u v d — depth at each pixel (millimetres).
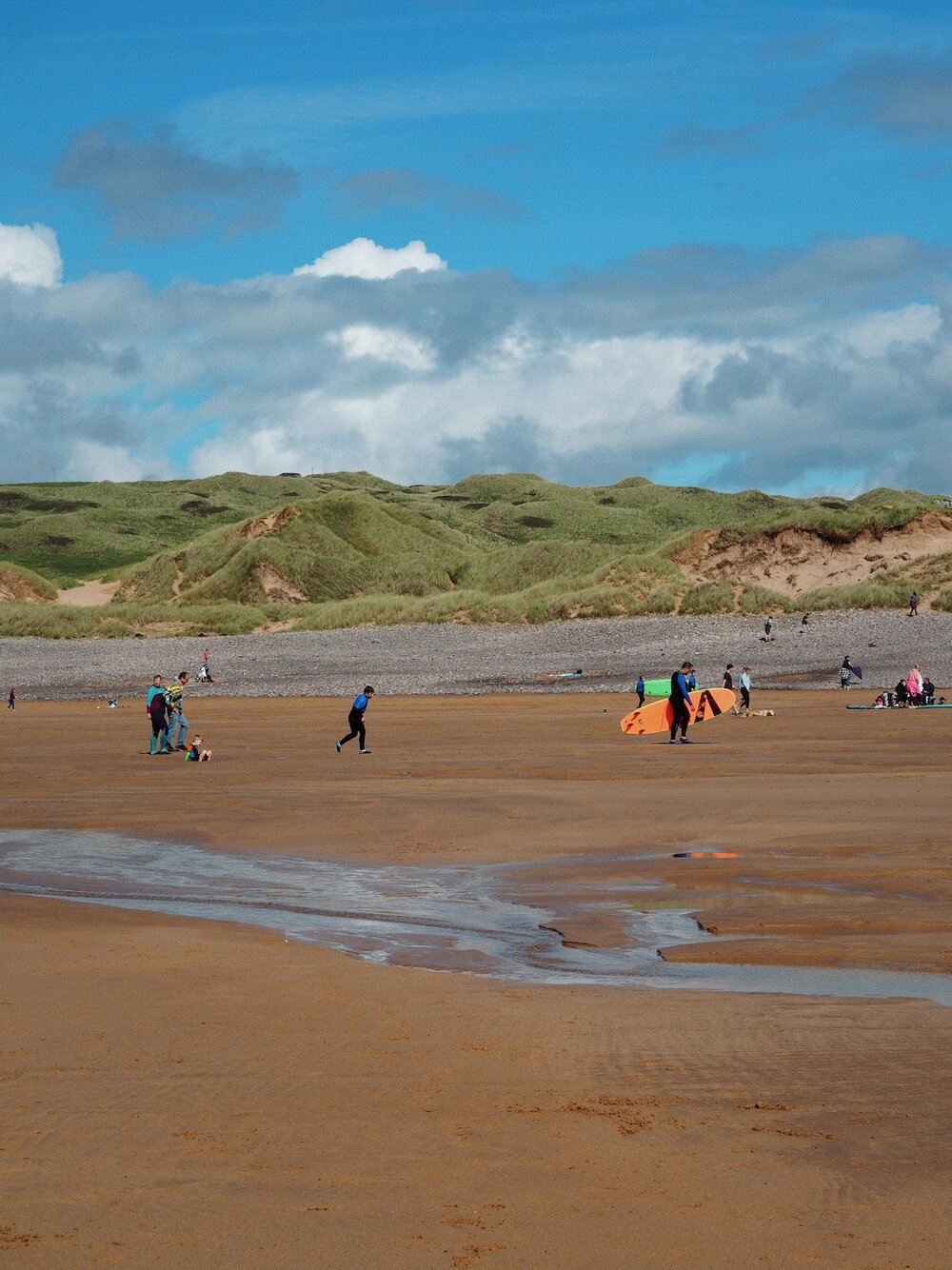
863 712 52781
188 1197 6098
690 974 11508
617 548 142875
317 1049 8727
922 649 76562
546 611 106000
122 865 18453
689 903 14984
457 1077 8070
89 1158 6598
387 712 58438
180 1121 7168
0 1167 6461
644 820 22109
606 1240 5641
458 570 147750
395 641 96125
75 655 97812
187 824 22547
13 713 64312
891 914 13867
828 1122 7188
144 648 99562
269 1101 7551
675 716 39406
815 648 79375
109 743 43406
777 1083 7934
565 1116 7297
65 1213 5910
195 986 10734
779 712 53438
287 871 17906
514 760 34562
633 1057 8555
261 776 31000
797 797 24547
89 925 13734
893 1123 7164
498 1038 9070
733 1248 5570
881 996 10492
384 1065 8328
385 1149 6750
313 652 93250
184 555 161125
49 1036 9055
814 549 111750
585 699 65375
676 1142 6863
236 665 89875
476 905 15234
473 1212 5941
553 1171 6449
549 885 16484
